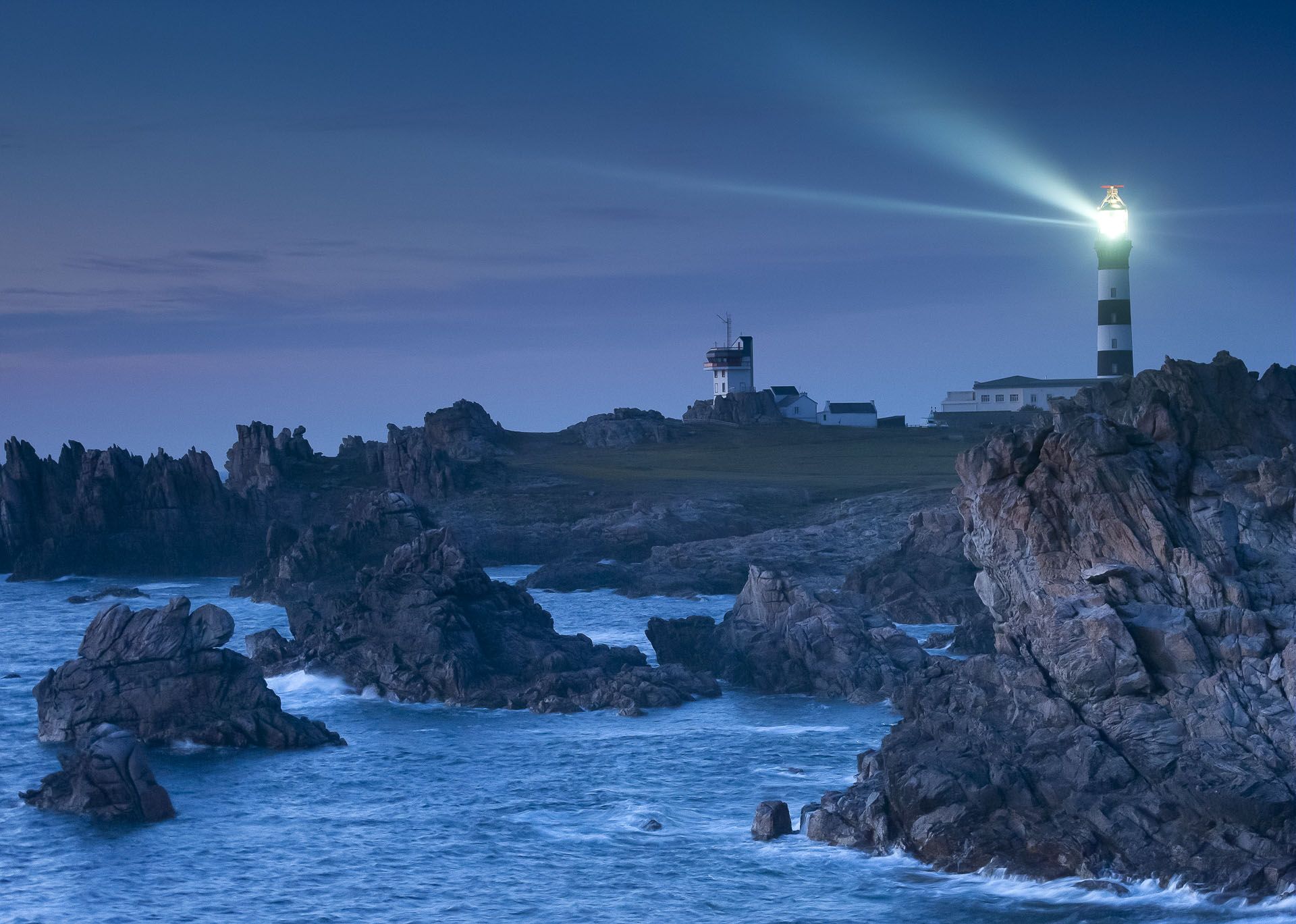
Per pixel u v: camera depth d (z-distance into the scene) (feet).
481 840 314.55
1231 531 304.30
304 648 513.45
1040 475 311.27
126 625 416.05
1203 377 338.75
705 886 281.33
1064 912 253.44
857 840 297.74
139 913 273.33
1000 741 286.66
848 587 650.02
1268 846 255.50
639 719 434.71
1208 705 271.69
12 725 434.71
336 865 299.79
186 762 384.27
